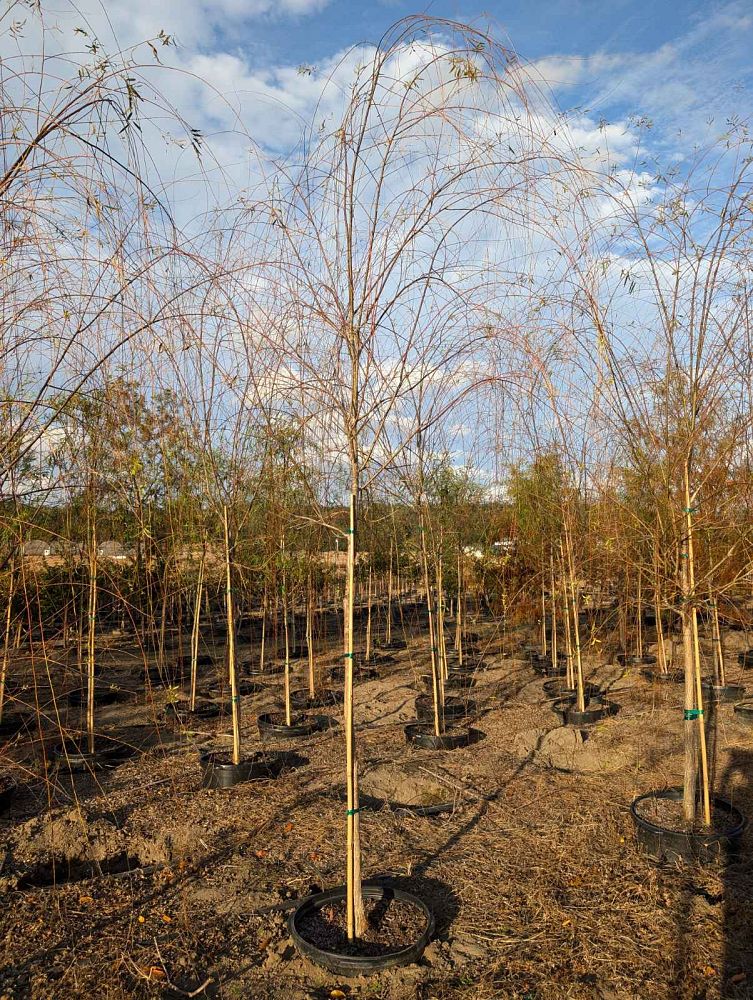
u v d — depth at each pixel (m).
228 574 6.20
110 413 4.09
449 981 3.48
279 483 6.48
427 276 3.80
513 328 4.58
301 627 14.01
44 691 8.15
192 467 6.23
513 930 3.89
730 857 4.61
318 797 5.74
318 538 8.25
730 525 5.13
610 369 5.00
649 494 5.52
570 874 4.47
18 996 3.40
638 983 3.46
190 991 3.43
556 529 8.77
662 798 5.32
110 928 3.93
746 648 10.70
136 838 5.00
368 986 3.43
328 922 3.89
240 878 4.46
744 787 5.78
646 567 5.79
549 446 7.87
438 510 8.66
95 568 6.16
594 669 10.66
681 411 4.89
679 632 11.74
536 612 11.24
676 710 8.11
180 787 6.00
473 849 4.84
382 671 10.70
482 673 10.53
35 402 3.17
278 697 9.12
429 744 7.03
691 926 3.89
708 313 4.68
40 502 4.04
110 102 3.15
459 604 10.76
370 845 4.89
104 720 8.06
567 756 6.71
